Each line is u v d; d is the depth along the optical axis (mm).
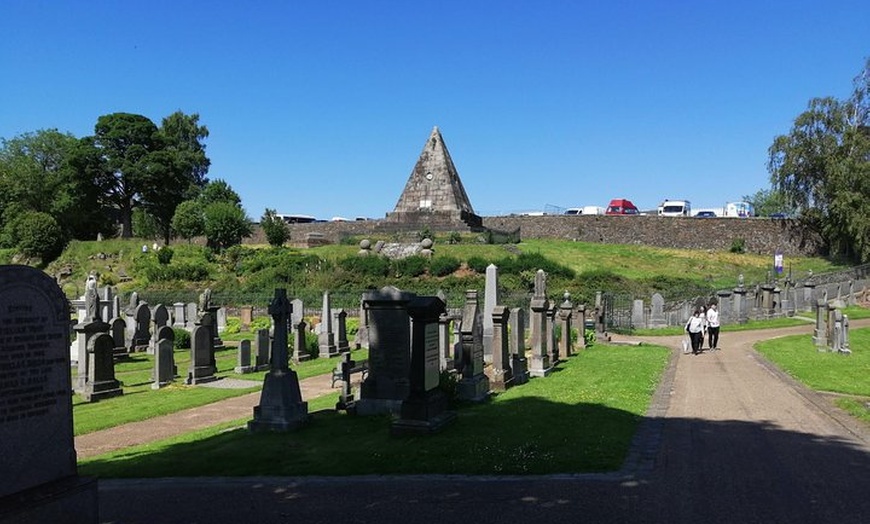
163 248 57906
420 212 60625
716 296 35281
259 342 22203
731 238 65438
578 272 47406
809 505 6863
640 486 7578
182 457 10078
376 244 53000
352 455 9500
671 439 9852
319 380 19672
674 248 65062
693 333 21969
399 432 10445
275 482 8438
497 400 13352
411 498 7434
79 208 77812
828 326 21328
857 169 53156
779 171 59594
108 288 34781
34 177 79750
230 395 17453
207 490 8227
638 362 19188
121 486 8617
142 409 15508
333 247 55656
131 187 80438
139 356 27109
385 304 12820
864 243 52312
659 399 13383
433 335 11219
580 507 6914
